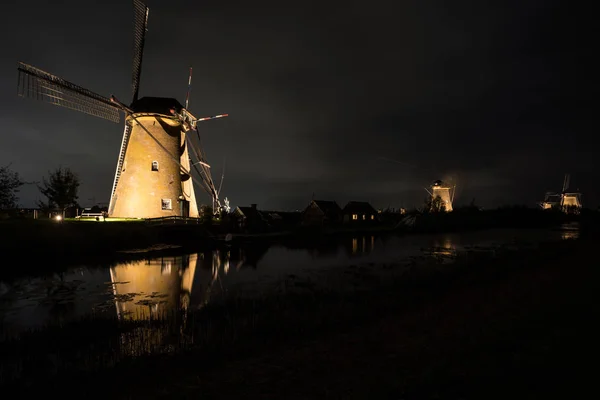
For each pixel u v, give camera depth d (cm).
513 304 1012
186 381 679
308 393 590
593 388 496
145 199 4094
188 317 1260
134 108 4275
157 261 2742
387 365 672
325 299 1464
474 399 505
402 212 9256
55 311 1441
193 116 4734
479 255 2672
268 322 1077
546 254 2389
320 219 7981
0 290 1789
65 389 683
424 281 1734
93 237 2912
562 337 691
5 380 762
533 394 498
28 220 3072
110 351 925
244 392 611
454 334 808
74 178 4009
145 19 4584
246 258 3006
